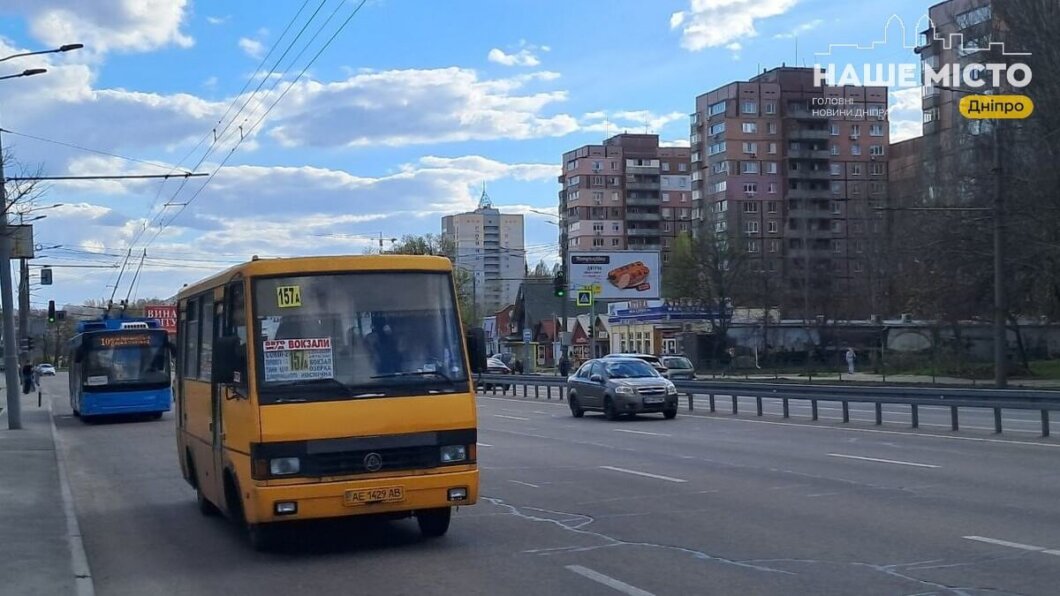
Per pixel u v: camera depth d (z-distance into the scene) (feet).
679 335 240.53
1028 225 132.26
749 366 226.38
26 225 98.68
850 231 299.58
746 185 332.80
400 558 32.45
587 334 276.00
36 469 62.59
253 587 29.45
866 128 336.90
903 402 77.61
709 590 26.76
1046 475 47.96
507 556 32.19
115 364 110.52
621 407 93.25
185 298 45.03
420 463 31.73
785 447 64.80
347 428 31.04
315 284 32.48
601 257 210.59
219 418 36.01
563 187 429.79
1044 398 66.49
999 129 118.01
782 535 34.35
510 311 357.20
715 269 236.63
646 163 409.49
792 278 257.96
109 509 47.91
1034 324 173.27
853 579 27.61
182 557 34.58
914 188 193.36
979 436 68.74
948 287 151.53
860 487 45.37
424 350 32.73
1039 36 125.80
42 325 337.11
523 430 86.28
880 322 226.17
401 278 33.30
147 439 91.09
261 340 31.53
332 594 28.02
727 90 333.83
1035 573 27.81
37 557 33.91
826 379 164.86
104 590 29.99
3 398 182.09
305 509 30.53
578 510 41.29
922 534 33.81
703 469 54.19
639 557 31.35
